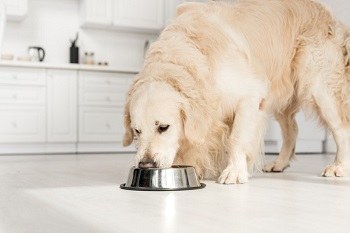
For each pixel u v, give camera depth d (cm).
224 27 244
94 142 555
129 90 231
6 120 514
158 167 213
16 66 514
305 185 231
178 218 146
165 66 223
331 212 157
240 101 238
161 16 618
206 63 229
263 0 273
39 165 356
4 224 138
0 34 532
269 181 247
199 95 222
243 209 162
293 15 276
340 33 285
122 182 244
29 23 595
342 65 279
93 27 620
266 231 127
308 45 274
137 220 142
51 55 607
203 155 244
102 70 550
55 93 532
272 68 265
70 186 227
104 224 137
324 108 277
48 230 130
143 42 651
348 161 276
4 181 248
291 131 304
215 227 132
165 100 214
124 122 237
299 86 279
